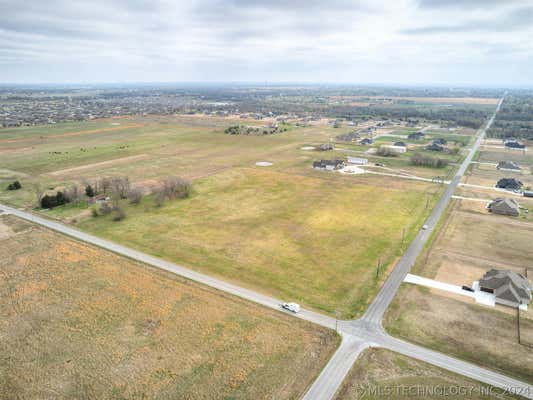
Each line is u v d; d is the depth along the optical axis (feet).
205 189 352.28
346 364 134.41
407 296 179.01
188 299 174.40
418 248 231.30
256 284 188.14
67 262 208.44
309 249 228.02
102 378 127.24
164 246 229.45
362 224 269.03
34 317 159.84
